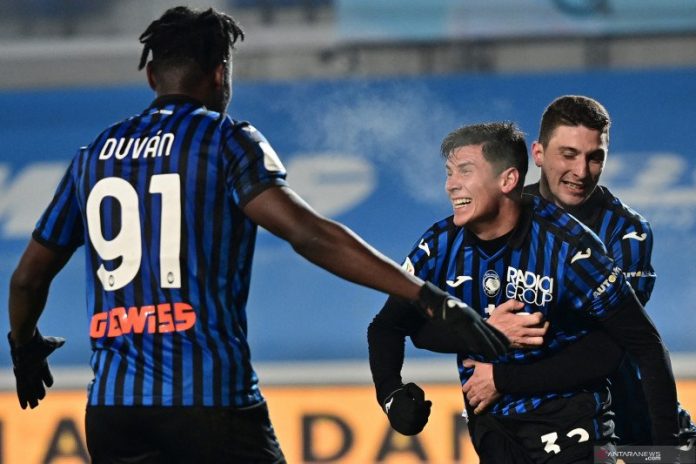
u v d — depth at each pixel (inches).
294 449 987.3
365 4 1310.3
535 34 1282.0
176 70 378.0
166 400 352.8
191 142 361.4
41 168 1237.7
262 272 1135.0
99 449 369.4
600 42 1275.8
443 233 447.8
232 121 369.7
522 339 425.7
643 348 434.9
